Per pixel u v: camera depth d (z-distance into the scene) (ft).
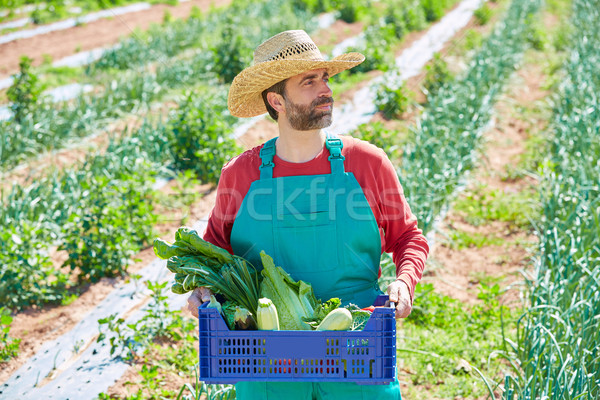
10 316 15.56
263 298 7.23
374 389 7.63
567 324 12.01
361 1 70.49
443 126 27.22
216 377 7.15
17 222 19.40
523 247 19.67
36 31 56.39
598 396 11.05
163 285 15.37
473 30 50.49
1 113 32.86
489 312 15.76
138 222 20.70
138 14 68.33
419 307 15.88
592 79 32.04
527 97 36.14
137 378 13.83
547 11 64.39
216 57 40.01
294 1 69.56
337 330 7.02
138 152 25.05
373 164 8.14
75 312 16.92
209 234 8.73
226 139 26.16
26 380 14.03
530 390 10.91
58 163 26.99
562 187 19.53
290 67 7.57
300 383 7.80
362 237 8.04
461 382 13.30
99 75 40.96
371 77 41.24
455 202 23.20
